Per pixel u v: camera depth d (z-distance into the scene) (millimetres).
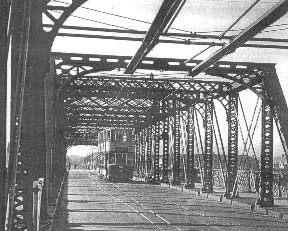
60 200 25000
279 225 16266
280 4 10555
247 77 23672
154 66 21562
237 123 26938
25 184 7430
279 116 21516
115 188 38250
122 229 14531
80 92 30219
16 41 5840
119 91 30031
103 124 58406
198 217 18359
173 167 39656
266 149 21938
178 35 15148
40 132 10070
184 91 30000
